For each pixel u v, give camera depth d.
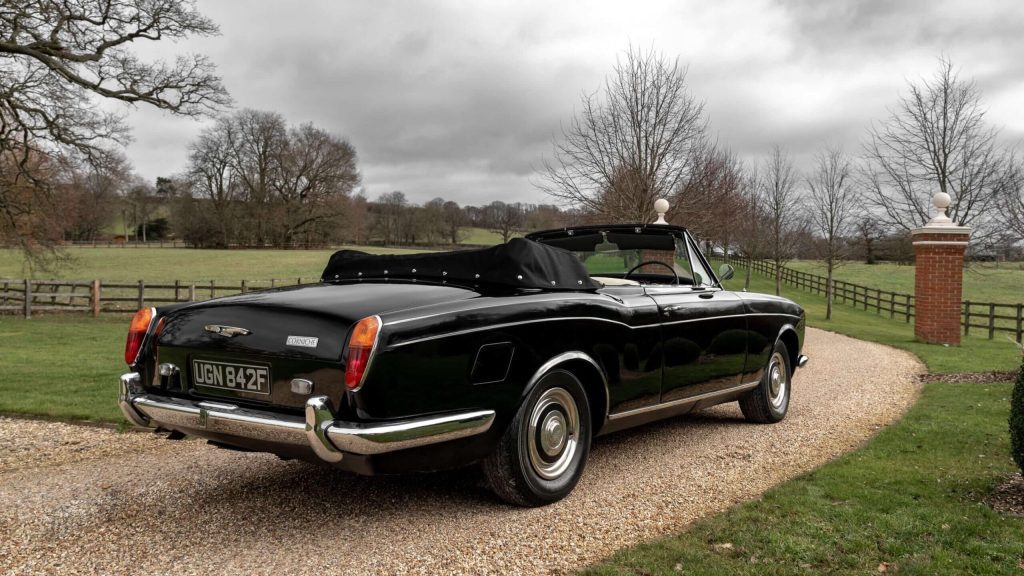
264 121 64.19
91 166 19.89
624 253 4.95
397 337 2.79
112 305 23.69
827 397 6.91
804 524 3.09
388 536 3.07
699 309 4.47
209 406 3.09
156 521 3.30
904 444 4.68
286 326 2.97
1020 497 3.49
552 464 3.52
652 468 4.15
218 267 50.31
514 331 3.21
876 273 49.78
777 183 29.69
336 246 67.69
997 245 18.09
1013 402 3.53
